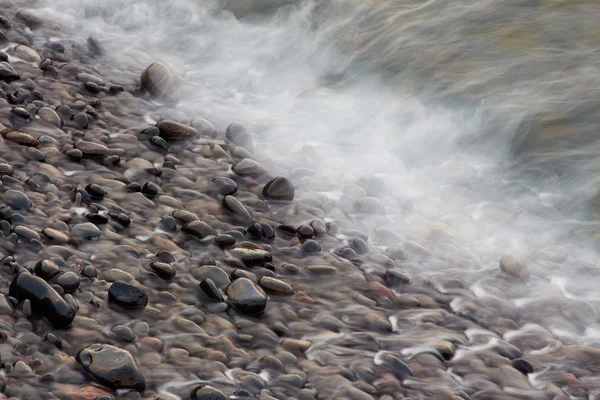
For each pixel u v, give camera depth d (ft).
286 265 54.54
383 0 99.04
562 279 57.62
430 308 52.54
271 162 69.00
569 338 51.19
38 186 57.57
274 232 58.29
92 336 43.70
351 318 50.06
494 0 95.61
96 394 39.11
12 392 38.17
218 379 42.34
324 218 61.87
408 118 79.36
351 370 44.88
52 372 40.14
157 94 76.48
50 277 46.52
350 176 69.00
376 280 54.34
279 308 49.88
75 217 54.95
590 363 48.37
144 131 68.44
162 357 43.45
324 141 75.10
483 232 63.41
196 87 82.74
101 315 45.62
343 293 52.54
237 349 45.11
